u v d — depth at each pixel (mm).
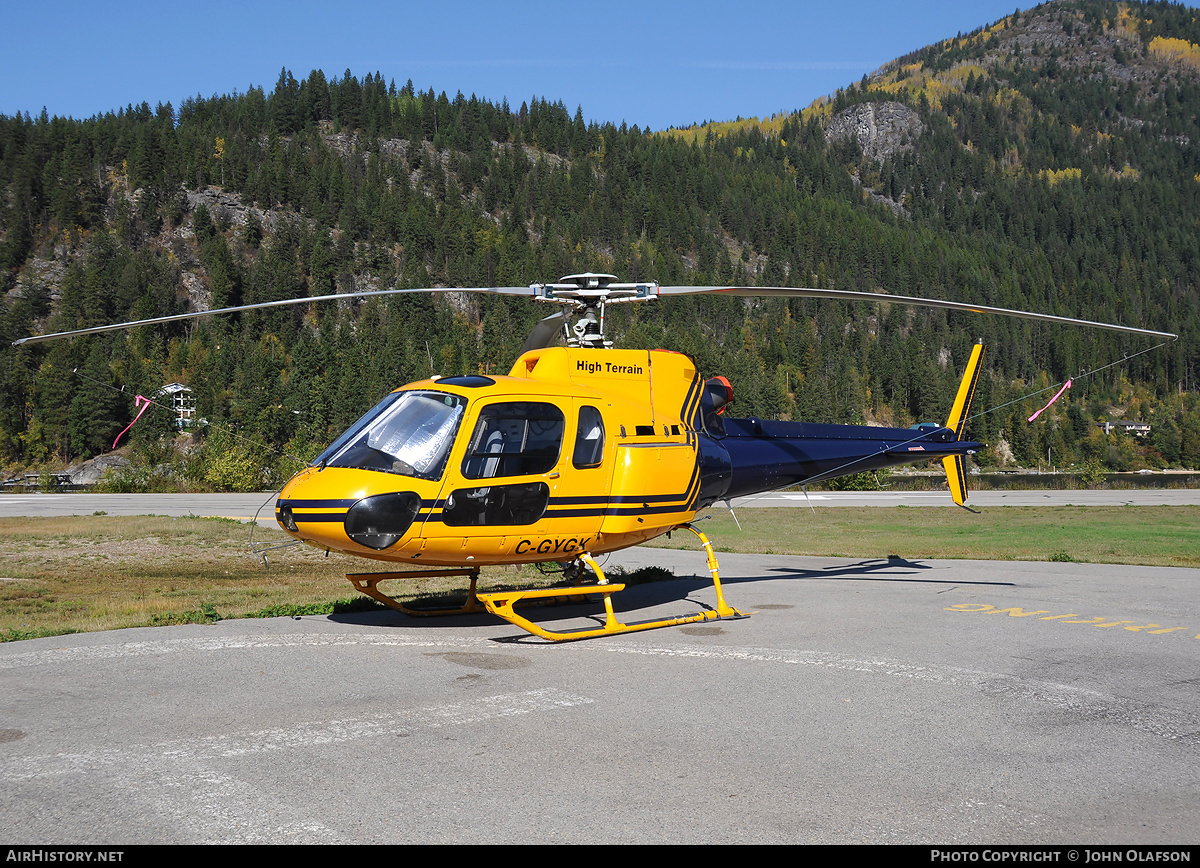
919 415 154250
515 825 4055
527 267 178875
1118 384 184125
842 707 6250
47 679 6730
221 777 4625
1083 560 17359
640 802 4383
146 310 150875
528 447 8680
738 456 11047
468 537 8406
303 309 172625
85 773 4652
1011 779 4824
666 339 138250
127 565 17125
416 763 4906
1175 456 142000
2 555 18062
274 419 102750
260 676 6914
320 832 3934
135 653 7695
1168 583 13445
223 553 19344
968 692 6727
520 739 5387
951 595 12039
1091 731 5754
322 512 8062
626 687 6746
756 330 177125
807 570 15672
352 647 8117
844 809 4348
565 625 9547
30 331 144125
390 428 8523
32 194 184750
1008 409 143000
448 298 178000
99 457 99562
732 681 6980
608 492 9211
